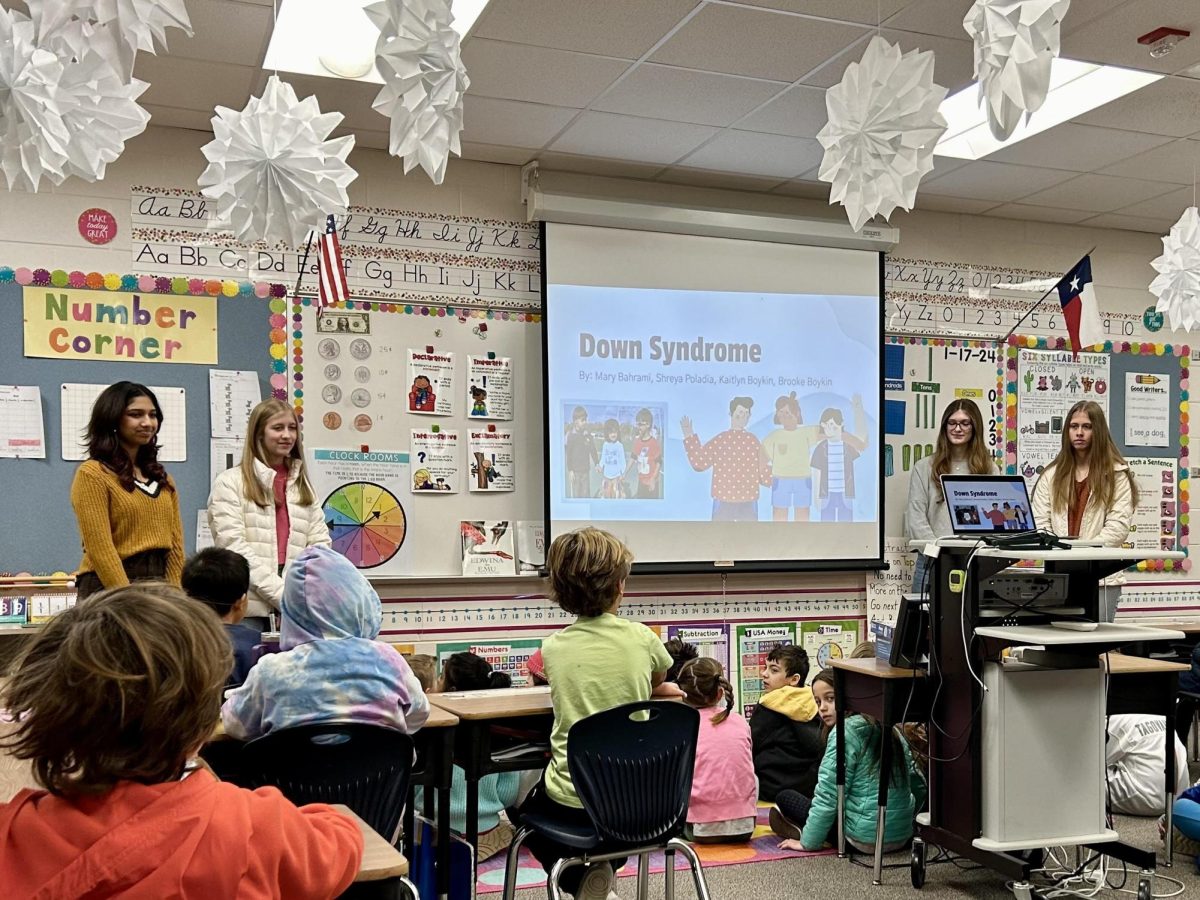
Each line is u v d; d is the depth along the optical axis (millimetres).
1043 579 3471
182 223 4789
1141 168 5430
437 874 2660
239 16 3773
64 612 1179
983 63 2172
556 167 5422
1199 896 3506
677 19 3852
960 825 3387
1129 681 3854
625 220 5414
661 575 5539
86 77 2062
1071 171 5480
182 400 4730
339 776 2186
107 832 1105
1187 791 3947
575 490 5348
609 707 2658
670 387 5547
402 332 5129
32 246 4566
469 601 5180
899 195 2674
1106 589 4520
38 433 4516
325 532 4215
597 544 2758
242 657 2764
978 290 6281
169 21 2059
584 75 4328
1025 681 3295
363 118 4723
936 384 6164
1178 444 6680
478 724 2738
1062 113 4758
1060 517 4898
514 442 5320
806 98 4570
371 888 1444
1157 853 3965
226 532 3967
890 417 6055
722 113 4730
